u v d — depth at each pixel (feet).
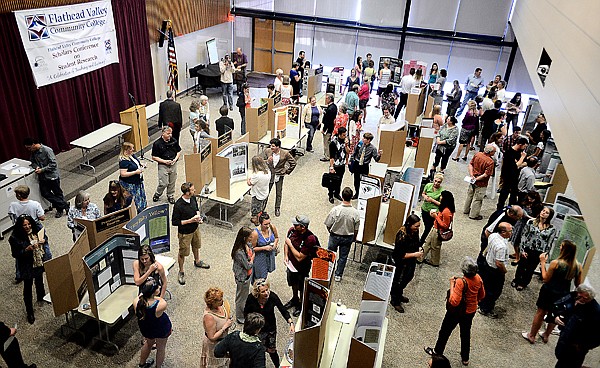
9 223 23.41
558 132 15.20
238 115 41.55
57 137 30.99
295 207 27.84
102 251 15.94
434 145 31.48
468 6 45.62
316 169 32.99
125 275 17.33
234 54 47.21
